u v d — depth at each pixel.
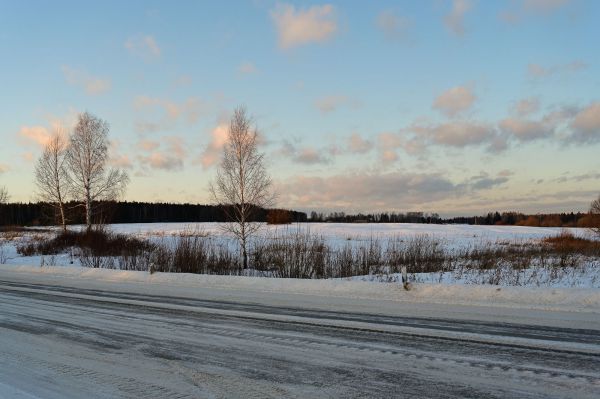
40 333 7.82
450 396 4.76
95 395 4.96
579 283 14.32
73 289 13.44
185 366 5.89
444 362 5.83
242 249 22.33
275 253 20.33
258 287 12.59
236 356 6.29
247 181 23.70
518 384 5.05
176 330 7.86
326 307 9.53
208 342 7.04
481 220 105.56
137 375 5.58
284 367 5.79
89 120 41.25
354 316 8.58
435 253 22.23
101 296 11.90
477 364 5.73
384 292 10.85
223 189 23.64
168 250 21.91
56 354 6.53
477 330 7.30
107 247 27.30
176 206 106.88
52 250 29.06
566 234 31.81
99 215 43.94
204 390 5.05
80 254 26.05
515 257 21.77
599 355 5.98
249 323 8.23
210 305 10.15
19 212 81.12
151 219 100.19
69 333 7.79
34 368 5.92
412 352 6.28
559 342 6.55
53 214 46.66
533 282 14.56
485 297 9.74
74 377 5.54
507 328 7.37
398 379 5.28
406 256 20.34
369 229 56.38
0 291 13.27
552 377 5.24
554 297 9.24
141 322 8.55
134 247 26.36
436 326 7.62
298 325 7.98
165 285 13.73
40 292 12.90
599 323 7.57
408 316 8.43
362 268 18.27
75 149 40.84
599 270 17.20
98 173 41.31
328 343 6.81
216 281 13.83
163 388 5.13
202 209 102.12
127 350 6.68
